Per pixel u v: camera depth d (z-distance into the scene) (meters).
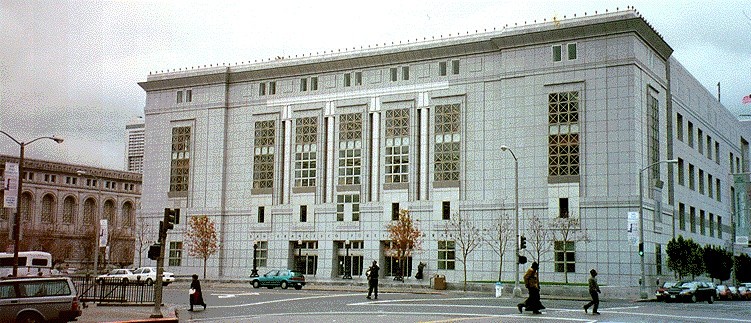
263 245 80.38
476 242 69.38
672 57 75.62
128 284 38.97
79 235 141.00
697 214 81.88
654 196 66.31
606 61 64.94
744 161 114.06
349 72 78.25
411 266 72.75
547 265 65.44
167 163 87.62
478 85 71.44
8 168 39.31
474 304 37.75
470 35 72.31
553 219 65.38
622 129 63.75
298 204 78.94
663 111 71.19
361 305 37.00
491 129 70.25
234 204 82.81
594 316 30.42
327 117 78.88
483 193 69.75
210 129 85.19
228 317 30.48
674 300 46.88
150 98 90.31
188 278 75.25
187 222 85.06
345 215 76.19
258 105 82.88
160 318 28.17
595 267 63.31
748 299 62.16
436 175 72.19
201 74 85.62
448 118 72.44
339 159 77.44
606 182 63.88
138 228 89.00
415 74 74.69
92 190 146.12
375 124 76.00
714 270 74.06
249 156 82.69
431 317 29.45
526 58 68.50
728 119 102.12
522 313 31.70
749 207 95.06
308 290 54.16
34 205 135.50
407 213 70.62
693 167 81.38
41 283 25.27
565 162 65.62
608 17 64.62
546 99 67.12
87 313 30.77
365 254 74.75
